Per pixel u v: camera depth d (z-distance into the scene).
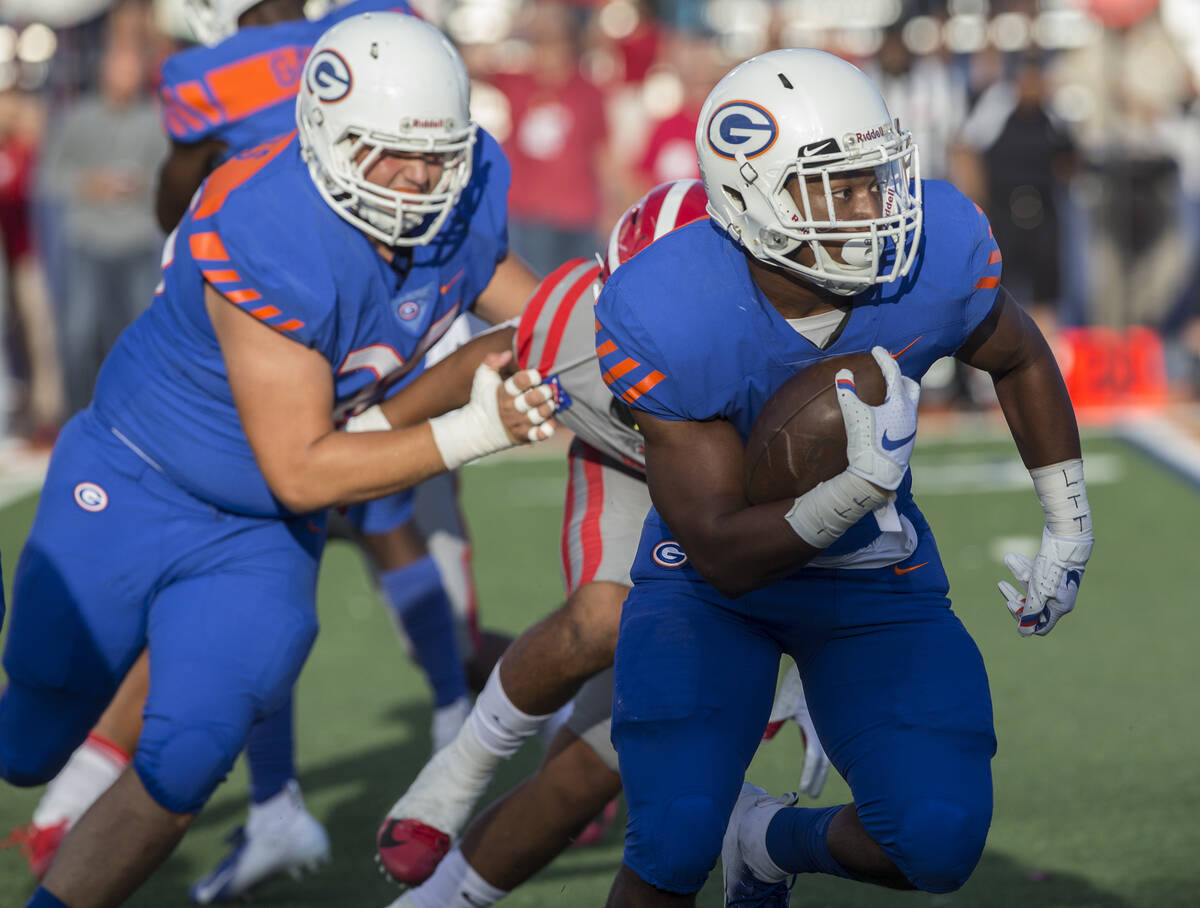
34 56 33.94
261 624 11.04
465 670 15.42
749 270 9.41
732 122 9.08
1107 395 35.69
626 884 9.47
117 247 30.78
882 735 9.40
